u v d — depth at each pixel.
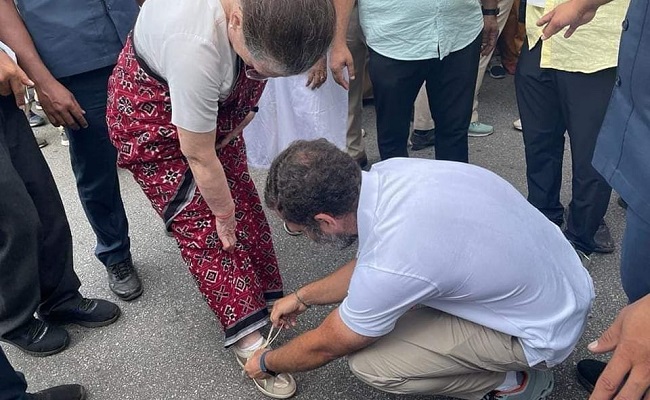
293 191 1.37
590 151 2.08
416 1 2.15
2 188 1.70
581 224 2.23
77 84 1.94
